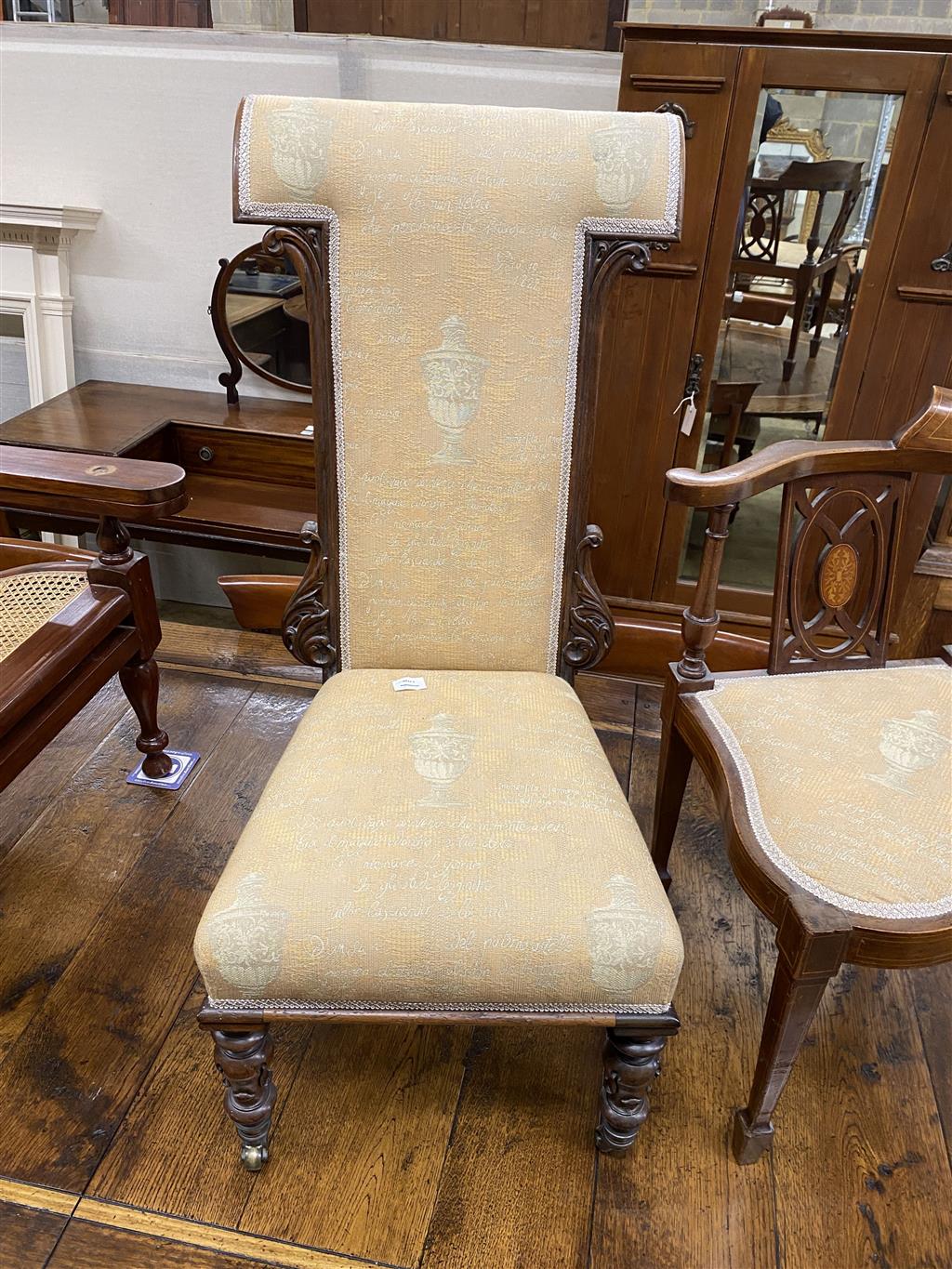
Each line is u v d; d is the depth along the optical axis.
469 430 1.20
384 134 1.08
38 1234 1.03
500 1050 1.27
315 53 2.11
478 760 1.11
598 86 2.05
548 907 0.94
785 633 1.32
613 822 1.04
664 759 1.37
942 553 1.94
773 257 1.67
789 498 1.24
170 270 2.45
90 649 1.42
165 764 1.71
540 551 1.27
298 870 0.96
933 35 1.44
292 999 0.95
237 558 2.90
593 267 1.13
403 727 1.16
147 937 1.40
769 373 1.77
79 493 1.42
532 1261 1.03
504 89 2.09
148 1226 1.04
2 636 1.41
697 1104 1.20
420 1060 1.25
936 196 1.56
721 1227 1.07
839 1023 1.32
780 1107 1.20
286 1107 1.18
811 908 0.94
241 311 2.42
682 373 1.80
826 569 1.29
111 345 2.59
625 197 1.09
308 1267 1.01
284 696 1.96
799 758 1.14
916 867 0.99
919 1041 1.30
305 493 2.46
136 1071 1.21
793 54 1.51
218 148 2.27
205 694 1.95
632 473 1.92
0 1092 1.17
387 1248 1.03
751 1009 1.34
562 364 1.17
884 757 1.14
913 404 1.75
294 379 2.51
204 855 1.55
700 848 1.62
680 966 0.94
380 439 1.21
